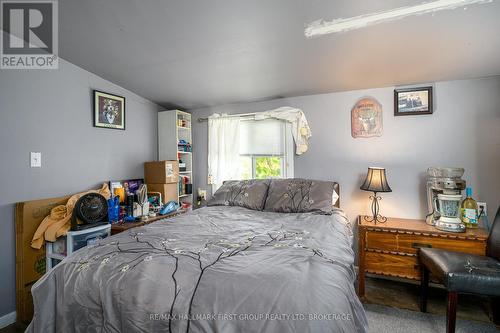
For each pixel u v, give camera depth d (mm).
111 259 1177
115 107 2680
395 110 2482
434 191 2191
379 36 1745
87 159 2400
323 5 1458
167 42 1908
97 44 1957
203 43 1910
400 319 1823
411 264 2047
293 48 1948
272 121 3000
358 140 2641
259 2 1456
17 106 1896
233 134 3129
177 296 927
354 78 2393
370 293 2217
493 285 1446
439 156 2361
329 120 2758
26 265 1883
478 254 1826
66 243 1972
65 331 1081
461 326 1736
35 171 2004
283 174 2938
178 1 1467
